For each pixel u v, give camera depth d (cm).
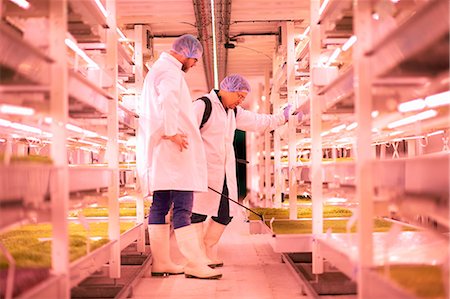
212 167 411
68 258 208
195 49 381
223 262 429
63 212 204
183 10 523
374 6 236
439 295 151
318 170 317
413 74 199
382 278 177
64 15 210
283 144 669
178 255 475
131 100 495
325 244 273
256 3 510
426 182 177
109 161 324
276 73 634
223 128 415
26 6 236
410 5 271
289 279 363
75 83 231
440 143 460
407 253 231
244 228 698
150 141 363
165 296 314
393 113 252
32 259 222
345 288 309
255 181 1219
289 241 324
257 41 696
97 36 315
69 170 221
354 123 319
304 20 564
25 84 206
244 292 323
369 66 204
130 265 424
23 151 445
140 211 445
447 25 152
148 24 571
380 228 338
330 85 268
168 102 349
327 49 343
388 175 203
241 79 417
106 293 310
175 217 371
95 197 276
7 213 171
